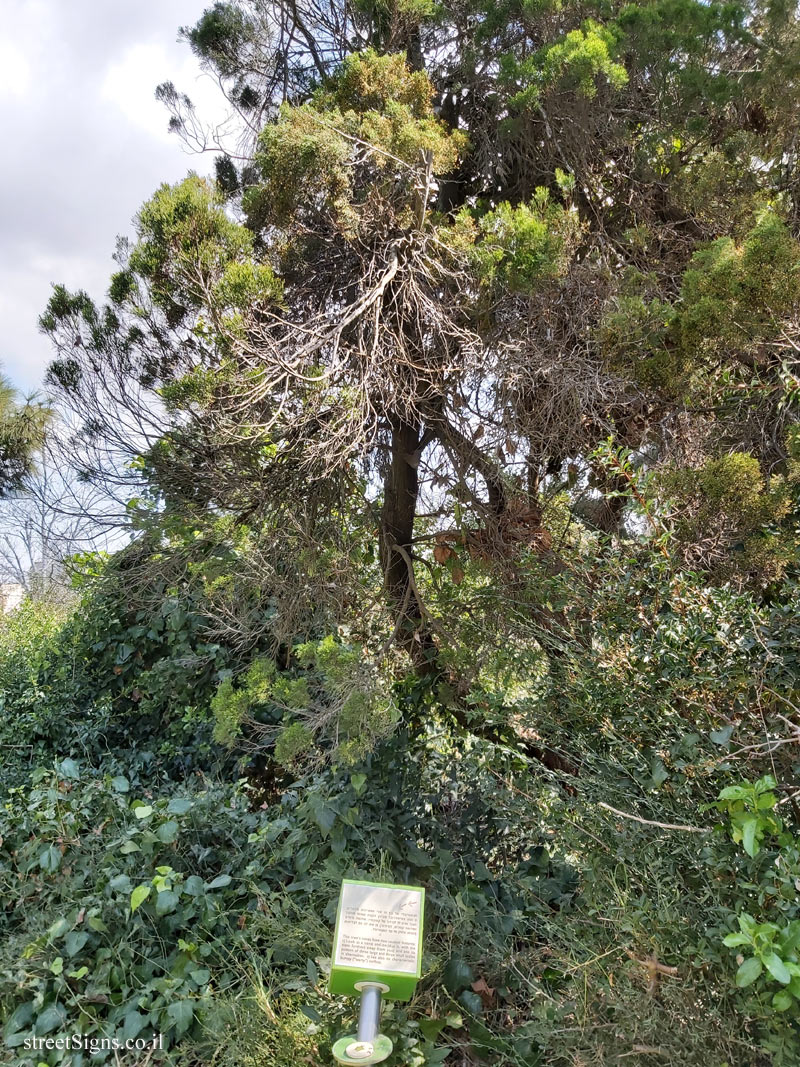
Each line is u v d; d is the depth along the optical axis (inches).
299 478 114.9
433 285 121.2
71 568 179.3
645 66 131.6
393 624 142.4
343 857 116.0
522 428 123.6
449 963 102.9
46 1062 96.1
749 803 66.4
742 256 104.0
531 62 127.7
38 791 133.0
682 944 75.0
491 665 128.4
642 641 93.3
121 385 118.3
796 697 85.0
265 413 107.4
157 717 205.8
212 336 106.9
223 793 146.9
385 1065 87.4
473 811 130.3
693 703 85.4
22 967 105.6
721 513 104.1
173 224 105.4
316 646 118.3
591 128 131.1
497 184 146.2
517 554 128.6
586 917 88.7
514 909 114.5
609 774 92.0
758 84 130.3
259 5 155.3
